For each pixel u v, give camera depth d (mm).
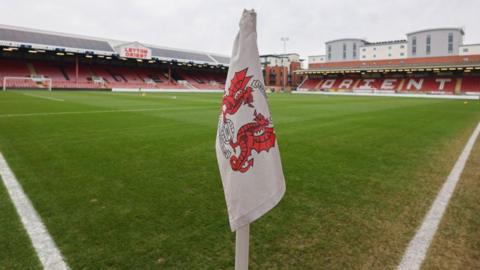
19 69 41531
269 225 3074
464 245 2719
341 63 55312
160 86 50406
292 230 2973
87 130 8742
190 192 3959
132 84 48156
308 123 11023
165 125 9922
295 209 3480
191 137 7832
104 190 3996
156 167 5090
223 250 2580
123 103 19469
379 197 3881
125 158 5652
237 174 1673
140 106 17391
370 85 51375
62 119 11031
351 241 2771
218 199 3732
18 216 3211
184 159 5625
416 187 4273
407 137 8281
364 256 2529
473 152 6527
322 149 6645
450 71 46281
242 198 1658
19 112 12977
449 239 2828
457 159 5902
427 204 3662
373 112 15742
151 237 2793
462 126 10789
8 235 2814
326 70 53844
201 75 61469
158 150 6328
